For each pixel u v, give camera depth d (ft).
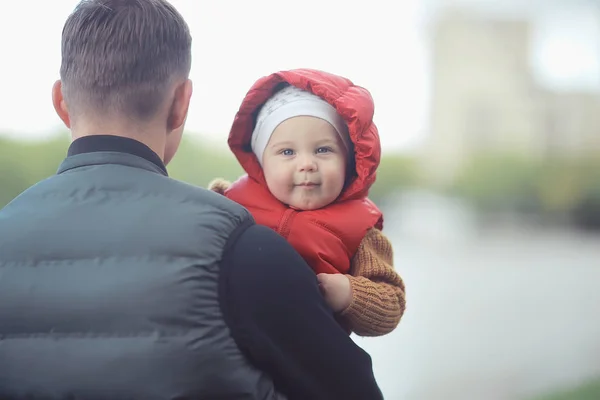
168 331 4.38
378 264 6.19
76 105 4.95
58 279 4.51
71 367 4.42
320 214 6.20
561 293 33.68
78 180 4.78
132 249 4.51
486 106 94.22
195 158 46.39
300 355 4.63
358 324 5.83
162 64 4.89
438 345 23.13
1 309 4.56
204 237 4.53
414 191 83.66
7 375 4.54
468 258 46.78
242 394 4.49
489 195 79.00
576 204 74.95
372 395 4.86
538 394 18.11
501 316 27.94
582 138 88.58
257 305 4.48
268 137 6.29
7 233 4.69
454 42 95.35
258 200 6.38
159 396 4.34
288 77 6.28
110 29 4.83
